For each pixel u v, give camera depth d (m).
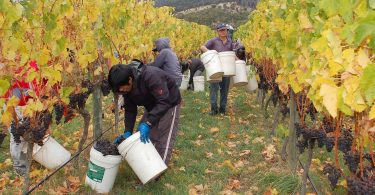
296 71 3.56
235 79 8.07
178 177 4.84
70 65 4.41
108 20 5.14
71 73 4.60
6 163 5.43
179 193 4.40
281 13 4.44
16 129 3.73
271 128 7.39
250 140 6.58
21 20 3.54
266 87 7.57
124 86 4.18
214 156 5.75
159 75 4.29
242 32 13.70
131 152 4.11
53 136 6.30
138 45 6.02
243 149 6.05
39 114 3.83
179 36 11.78
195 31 19.45
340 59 2.28
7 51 3.21
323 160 5.58
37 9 3.81
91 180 4.30
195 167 5.27
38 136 3.74
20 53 3.46
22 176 4.92
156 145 4.75
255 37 7.83
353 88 2.16
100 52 5.16
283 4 4.40
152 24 7.92
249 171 5.12
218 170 5.21
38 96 3.79
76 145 6.08
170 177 4.81
